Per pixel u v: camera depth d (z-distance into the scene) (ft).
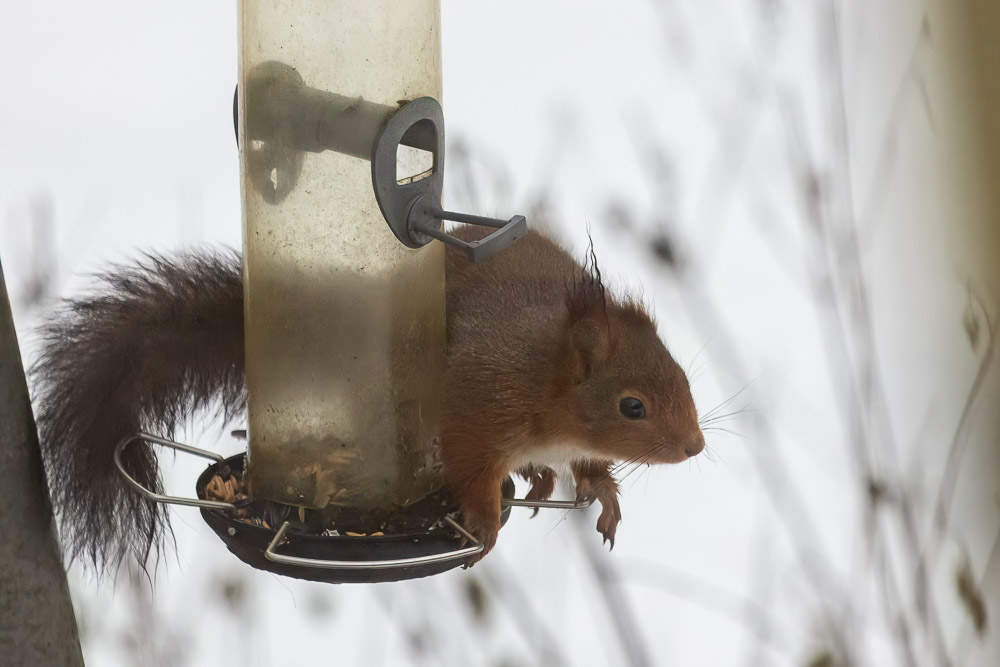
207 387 12.67
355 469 12.53
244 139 12.51
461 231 12.73
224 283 12.67
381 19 12.46
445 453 12.57
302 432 12.52
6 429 12.32
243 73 12.51
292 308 12.52
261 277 12.51
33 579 12.33
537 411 12.60
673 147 13.34
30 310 12.78
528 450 12.64
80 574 12.67
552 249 12.79
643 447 12.64
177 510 12.84
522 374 12.60
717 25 13.37
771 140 13.23
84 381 12.58
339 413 12.53
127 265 12.69
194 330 12.64
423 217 12.46
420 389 12.56
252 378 12.53
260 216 12.51
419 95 12.50
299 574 12.43
